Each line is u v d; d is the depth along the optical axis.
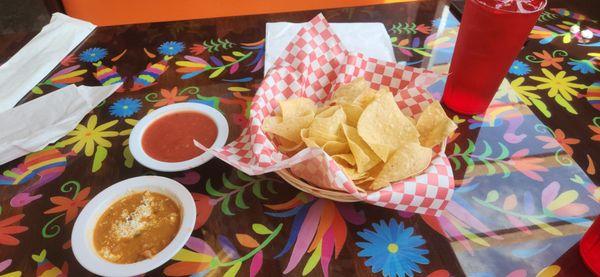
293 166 0.79
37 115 1.05
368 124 0.88
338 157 0.85
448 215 0.85
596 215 0.85
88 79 1.24
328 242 0.80
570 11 1.64
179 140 0.97
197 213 0.85
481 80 1.02
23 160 0.97
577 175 0.94
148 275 0.73
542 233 0.81
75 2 2.11
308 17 1.53
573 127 1.08
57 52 1.33
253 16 1.55
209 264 0.75
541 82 1.24
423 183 0.77
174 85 1.21
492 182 0.92
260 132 0.85
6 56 1.36
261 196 0.89
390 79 1.06
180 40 1.42
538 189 0.90
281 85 1.02
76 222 0.75
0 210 0.85
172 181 0.82
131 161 0.96
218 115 1.02
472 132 1.06
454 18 1.55
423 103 0.98
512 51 0.94
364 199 0.74
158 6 2.20
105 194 0.80
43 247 0.78
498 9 0.87
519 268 0.75
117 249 0.72
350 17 1.54
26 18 3.25
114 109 1.12
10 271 0.74
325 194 0.80
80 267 0.75
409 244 0.80
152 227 0.76
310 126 0.88
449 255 0.78
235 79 1.24
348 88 1.00
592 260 0.74
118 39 1.42
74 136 1.03
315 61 1.06
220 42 1.41
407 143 0.82
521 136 1.04
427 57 1.33
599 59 1.34
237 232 0.81
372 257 0.77
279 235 0.81
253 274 0.74
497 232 0.82
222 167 0.95
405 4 1.62
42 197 0.88
